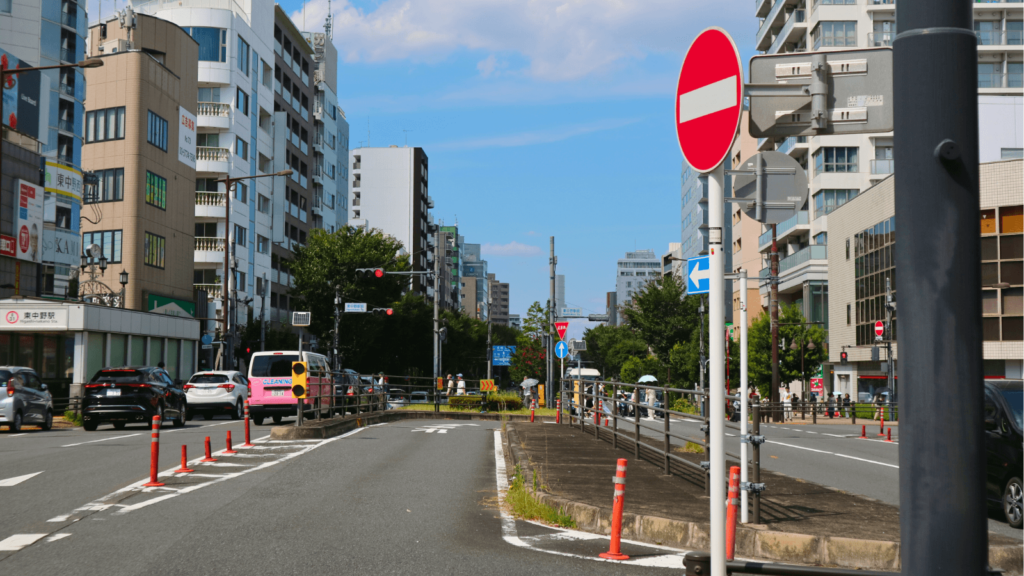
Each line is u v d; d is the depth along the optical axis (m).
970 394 2.78
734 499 7.11
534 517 9.53
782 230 67.50
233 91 64.75
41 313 34.72
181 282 56.03
